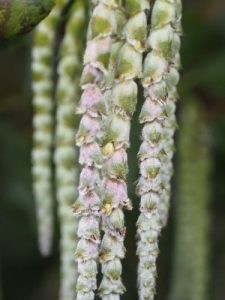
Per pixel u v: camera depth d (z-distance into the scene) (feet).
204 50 1.82
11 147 1.96
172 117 0.88
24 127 1.95
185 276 1.67
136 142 1.67
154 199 0.78
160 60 0.79
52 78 1.21
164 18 0.80
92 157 0.77
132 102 0.78
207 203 1.67
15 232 2.17
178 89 1.71
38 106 1.19
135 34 0.79
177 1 0.82
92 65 0.77
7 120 1.94
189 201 1.64
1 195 2.02
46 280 2.37
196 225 1.64
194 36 1.82
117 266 0.77
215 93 1.73
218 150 1.99
